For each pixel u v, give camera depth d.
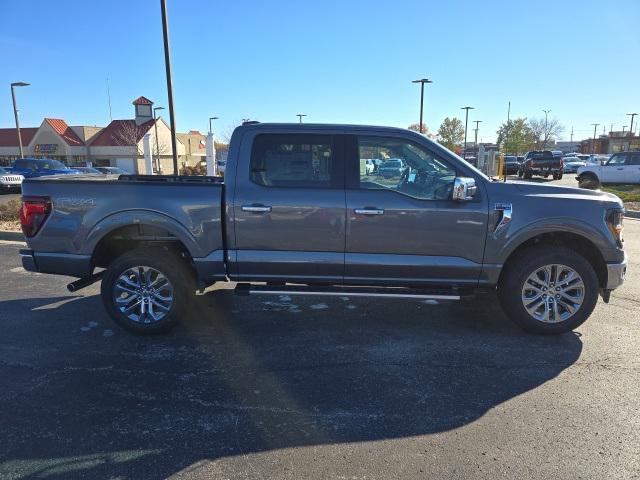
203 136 73.00
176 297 4.86
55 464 2.92
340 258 4.72
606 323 5.24
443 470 2.87
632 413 3.47
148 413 3.49
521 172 32.84
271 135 4.73
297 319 5.40
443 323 5.27
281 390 3.82
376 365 4.26
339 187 4.69
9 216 12.34
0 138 63.81
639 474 2.82
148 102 55.22
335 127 4.74
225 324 5.25
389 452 3.04
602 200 4.70
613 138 82.12
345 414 3.48
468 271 4.70
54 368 4.21
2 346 4.67
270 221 4.69
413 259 4.69
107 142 57.75
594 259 4.88
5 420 3.39
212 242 4.77
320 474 2.83
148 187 4.77
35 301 6.06
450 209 4.60
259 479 2.79
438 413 3.49
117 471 2.86
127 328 4.91
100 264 5.32
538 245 4.82
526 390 3.81
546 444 3.12
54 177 5.30
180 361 4.35
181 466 2.91
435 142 4.72
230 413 3.49
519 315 4.80
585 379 3.98
